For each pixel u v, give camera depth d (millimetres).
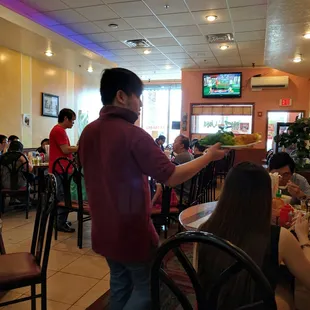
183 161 3551
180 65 8859
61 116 3590
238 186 1023
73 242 3289
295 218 1549
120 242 1255
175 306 1546
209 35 6230
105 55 7949
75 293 2277
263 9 4926
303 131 4930
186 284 1630
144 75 10328
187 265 888
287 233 1052
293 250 1034
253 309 795
